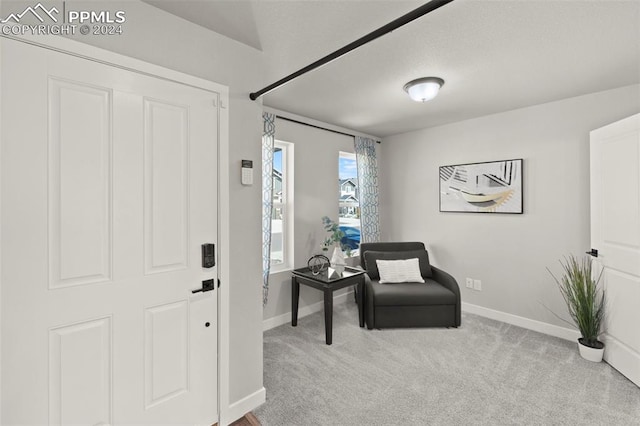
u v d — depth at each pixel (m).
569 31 1.73
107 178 1.33
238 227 1.81
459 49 1.94
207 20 1.59
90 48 1.28
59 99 1.22
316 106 3.05
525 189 3.08
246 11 1.52
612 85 2.51
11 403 1.13
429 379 2.16
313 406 1.88
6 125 1.11
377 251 3.70
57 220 1.22
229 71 1.76
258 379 1.90
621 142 2.21
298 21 1.62
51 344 1.22
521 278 3.12
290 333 2.97
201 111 1.63
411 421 1.74
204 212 1.65
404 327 3.05
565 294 2.84
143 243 1.44
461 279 3.58
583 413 1.80
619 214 2.23
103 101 1.32
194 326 1.62
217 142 1.70
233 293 1.78
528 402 1.90
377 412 1.82
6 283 1.12
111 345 1.36
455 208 3.60
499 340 2.79
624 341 2.19
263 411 1.84
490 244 3.34
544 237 2.97
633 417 1.76
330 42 1.84
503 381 2.13
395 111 3.21
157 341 1.49
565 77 2.36
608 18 1.60
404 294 3.00
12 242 1.13
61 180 1.22
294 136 3.34
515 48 1.92
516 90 2.62
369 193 4.13
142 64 1.42
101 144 1.32
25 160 1.15
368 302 3.01
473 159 3.46
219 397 1.71
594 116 2.67
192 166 1.60
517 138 3.13
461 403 1.90
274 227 3.31
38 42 1.17
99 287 1.32
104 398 1.34
